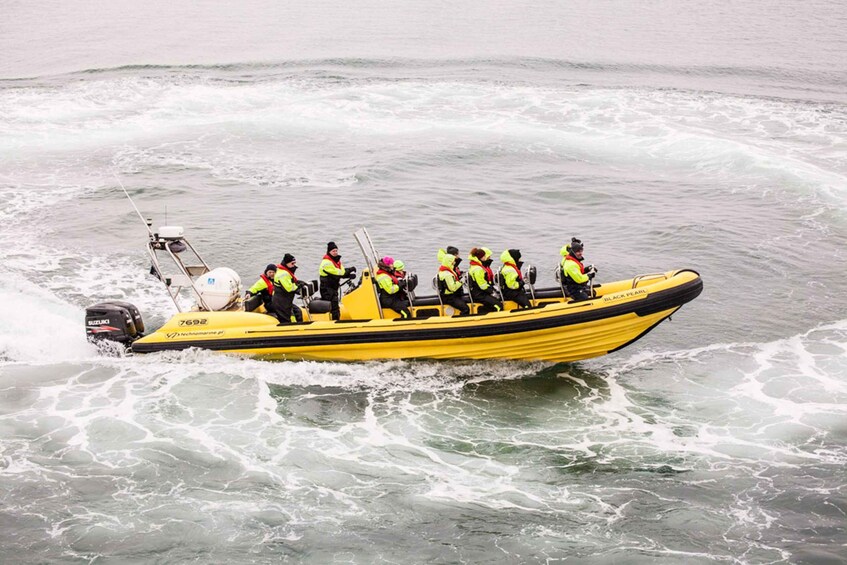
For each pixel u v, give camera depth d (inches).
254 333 485.4
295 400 456.1
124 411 438.6
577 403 462.9
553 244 702.5
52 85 1189.1
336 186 832.3
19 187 813.9
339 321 486.0
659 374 496.1
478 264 482.0
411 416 444.8
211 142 960.3
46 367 482.0
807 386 478.0
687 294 476.7
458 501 374.9
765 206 783.1
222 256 666.2
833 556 341.4
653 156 928.9
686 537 354.0
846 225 734.5
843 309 580.4
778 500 377.4
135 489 376.5
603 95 1162.6
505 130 1010.7
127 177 848.3
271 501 371.2
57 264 637.3
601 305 470.0
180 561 335.0
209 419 434.6
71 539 344.8
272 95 1149.1
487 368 491.8
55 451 402.3
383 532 354.3
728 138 975.0
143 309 565.6
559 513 368.5
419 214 763.4
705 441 425.1
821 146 949.2
